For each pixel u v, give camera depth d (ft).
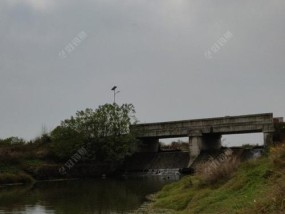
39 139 329.93
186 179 142.82
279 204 64.39
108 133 312.71
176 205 111.04
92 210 121.39
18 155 283.79
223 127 291.79
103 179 272.31
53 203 140.97
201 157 294.87
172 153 314.76
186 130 305.32
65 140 303.68
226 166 115.85
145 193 164.76
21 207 131.44
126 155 319.47
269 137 272.92
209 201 94.84
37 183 248.93
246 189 91.86
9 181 246.88
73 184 231.30
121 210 119.55
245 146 293.02
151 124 320.29
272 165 95.66
